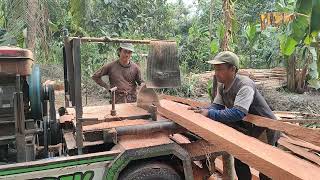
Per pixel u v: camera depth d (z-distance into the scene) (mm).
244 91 3244
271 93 12820
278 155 2373
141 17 14617
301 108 11617
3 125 3211
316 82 13039
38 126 3648
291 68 14109
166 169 3064
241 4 16047
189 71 15516
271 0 16359
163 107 3641
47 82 3822
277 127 3082
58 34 13812
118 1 13812
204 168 3633
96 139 3113
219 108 3639
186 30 19391
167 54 3332
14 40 7340
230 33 5516
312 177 2008
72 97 3432
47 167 2752
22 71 3098
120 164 2885
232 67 3318
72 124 3506
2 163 3230
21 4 7883
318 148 4188
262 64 16938
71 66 3436
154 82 3314
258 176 3910
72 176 2828
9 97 3215
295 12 5723
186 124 3133
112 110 3465
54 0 10633
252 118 3299
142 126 3188
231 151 2598
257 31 10227
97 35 13031
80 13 9117
